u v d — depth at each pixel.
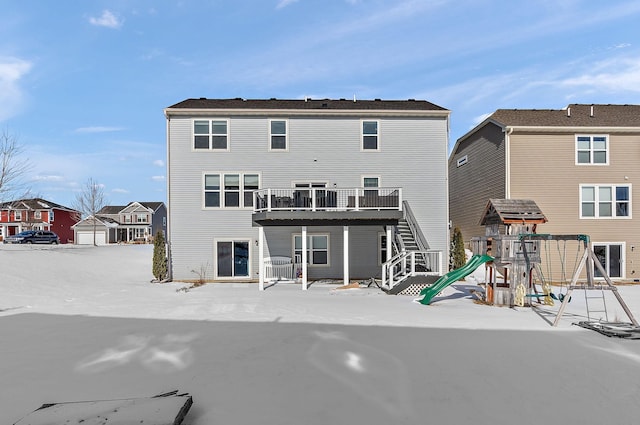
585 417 4.38
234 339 7.52
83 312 10.38
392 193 17.66
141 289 15.34
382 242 18.81
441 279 12.77
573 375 5.63
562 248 18.58
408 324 8.91
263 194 18.06
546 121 19.72
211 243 18.59
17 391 5.03
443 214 19.00
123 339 7.51
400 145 19.12
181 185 18.59
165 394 4.86
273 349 6.85
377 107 19.89
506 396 4.92
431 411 4.50
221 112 18.64
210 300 12.58
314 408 4.57
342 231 18.84
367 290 15.20
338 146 19.03
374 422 4.24
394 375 5.61
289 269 18.61
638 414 4.45
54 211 54.12
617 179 18.83
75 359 6.31
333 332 8.10
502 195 19.22
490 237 12.95
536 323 9.16
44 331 8.16
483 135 21.56
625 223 18.69
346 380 5.42
